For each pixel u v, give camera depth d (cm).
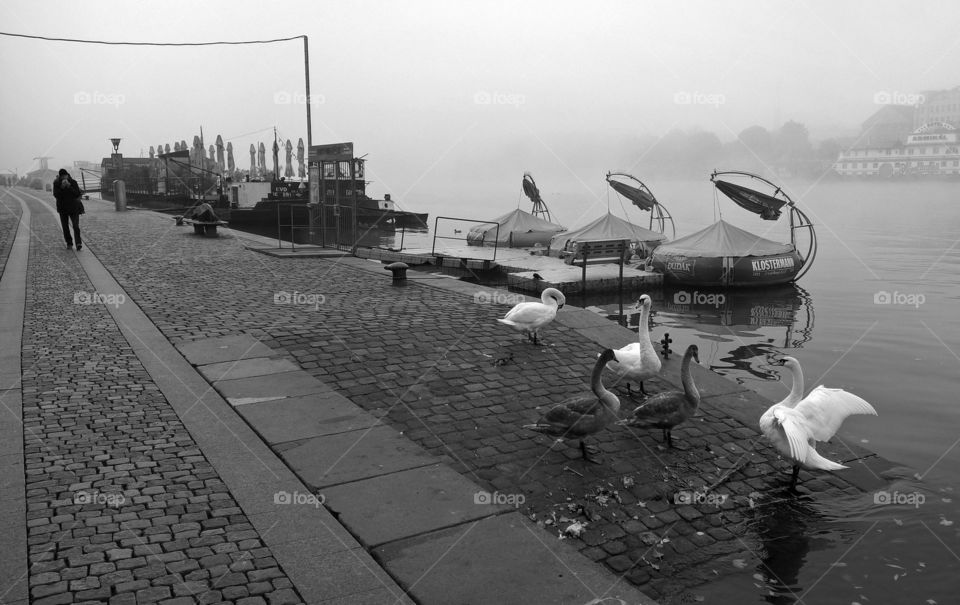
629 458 721
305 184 5359
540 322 1098
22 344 1072
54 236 2923
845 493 684
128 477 615
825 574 541
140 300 1459
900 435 962
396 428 771
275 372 942
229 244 2712
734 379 1314
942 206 8106
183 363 983
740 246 2494
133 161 8212
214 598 441
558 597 459
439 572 481
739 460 730
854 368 1380
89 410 784
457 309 1401
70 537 512
